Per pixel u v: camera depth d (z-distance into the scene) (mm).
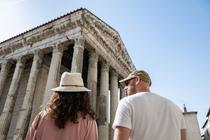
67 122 3348
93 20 25062
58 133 3262
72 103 3488
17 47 27469
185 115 22344
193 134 21125
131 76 4008
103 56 27047
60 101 3477
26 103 21844
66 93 3609
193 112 22312
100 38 26719
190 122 21812
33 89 22938
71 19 23594
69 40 23141
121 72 31609
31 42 26281
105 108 23906
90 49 25016
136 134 3096
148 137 3047
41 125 3344
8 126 22422
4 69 26828
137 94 3443
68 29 23984
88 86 22734
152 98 3439
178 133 3219
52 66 22188
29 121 21672
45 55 27016
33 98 23391
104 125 22672
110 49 28922
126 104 3213
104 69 26969
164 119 3240
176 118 3344
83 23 23234
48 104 3572
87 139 3410
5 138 21703
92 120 3629
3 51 28484
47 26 25109
